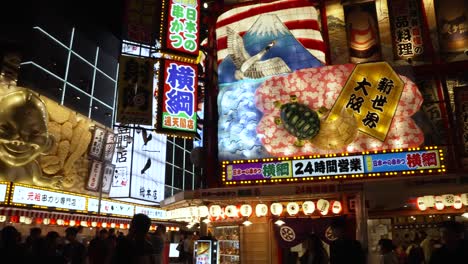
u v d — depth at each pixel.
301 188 12.74
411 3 15.24
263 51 15.84
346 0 15.88
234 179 14.75
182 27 16.42
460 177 11.53
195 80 16.25
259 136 15.01
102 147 27.19
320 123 14.58
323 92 14.82
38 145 21.59
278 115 15.05
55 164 23.50
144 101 16.14
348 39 15.50
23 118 20.91
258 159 14.73
